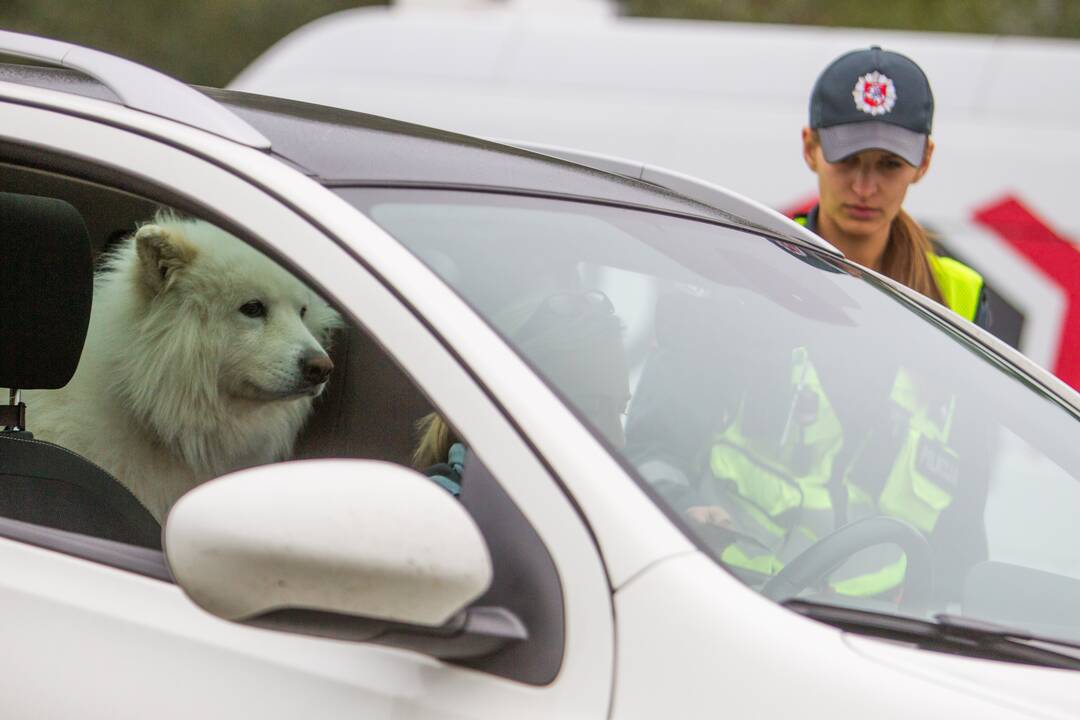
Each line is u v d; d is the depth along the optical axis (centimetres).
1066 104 1923
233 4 6006
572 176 579
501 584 405
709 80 1994
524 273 473
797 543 482
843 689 385
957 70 1975
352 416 739
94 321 784
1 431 671
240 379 766
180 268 776
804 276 600
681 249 557
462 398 416
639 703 385
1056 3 5638
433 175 504
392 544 381
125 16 5975
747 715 380
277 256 443
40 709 441
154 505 780
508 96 2048
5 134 493
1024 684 412
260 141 475
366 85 2098
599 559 398
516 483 408
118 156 474
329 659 420
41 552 473
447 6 2203
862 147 906
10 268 625
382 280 431
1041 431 582
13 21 5959
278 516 384
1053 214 1891
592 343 471
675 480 457
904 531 511
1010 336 1903
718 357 514
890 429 540
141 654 438
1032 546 548
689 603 394
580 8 2198
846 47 1980
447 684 403
